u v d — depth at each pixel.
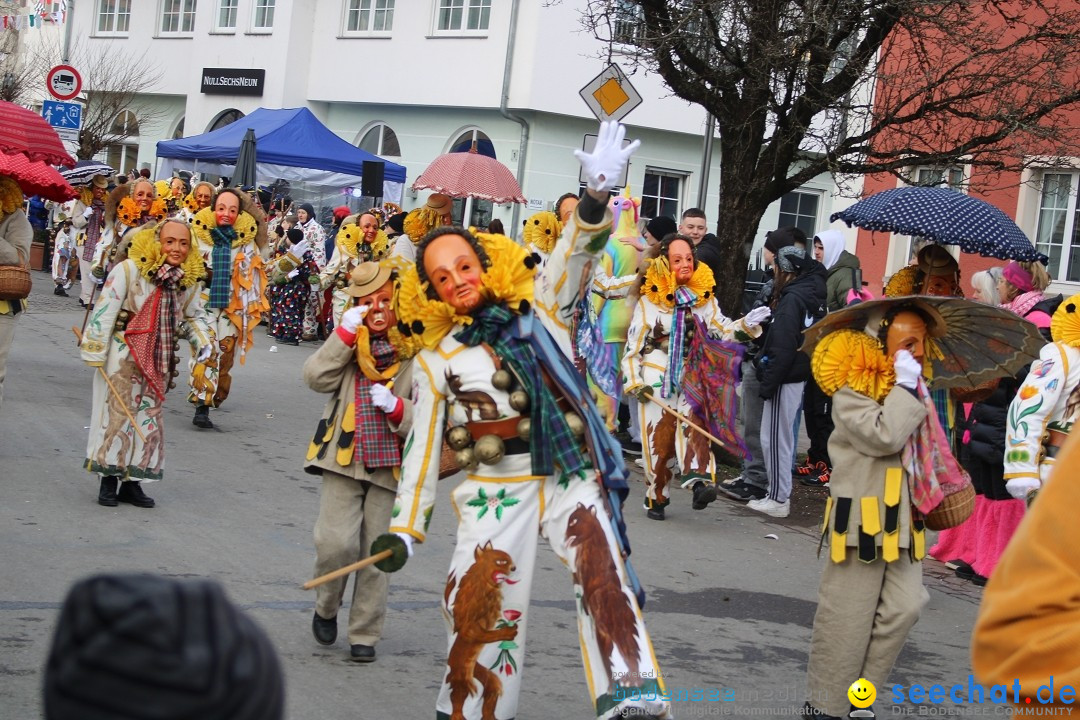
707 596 7.12
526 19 24.39
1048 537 1.90
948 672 6.07
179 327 8.16
